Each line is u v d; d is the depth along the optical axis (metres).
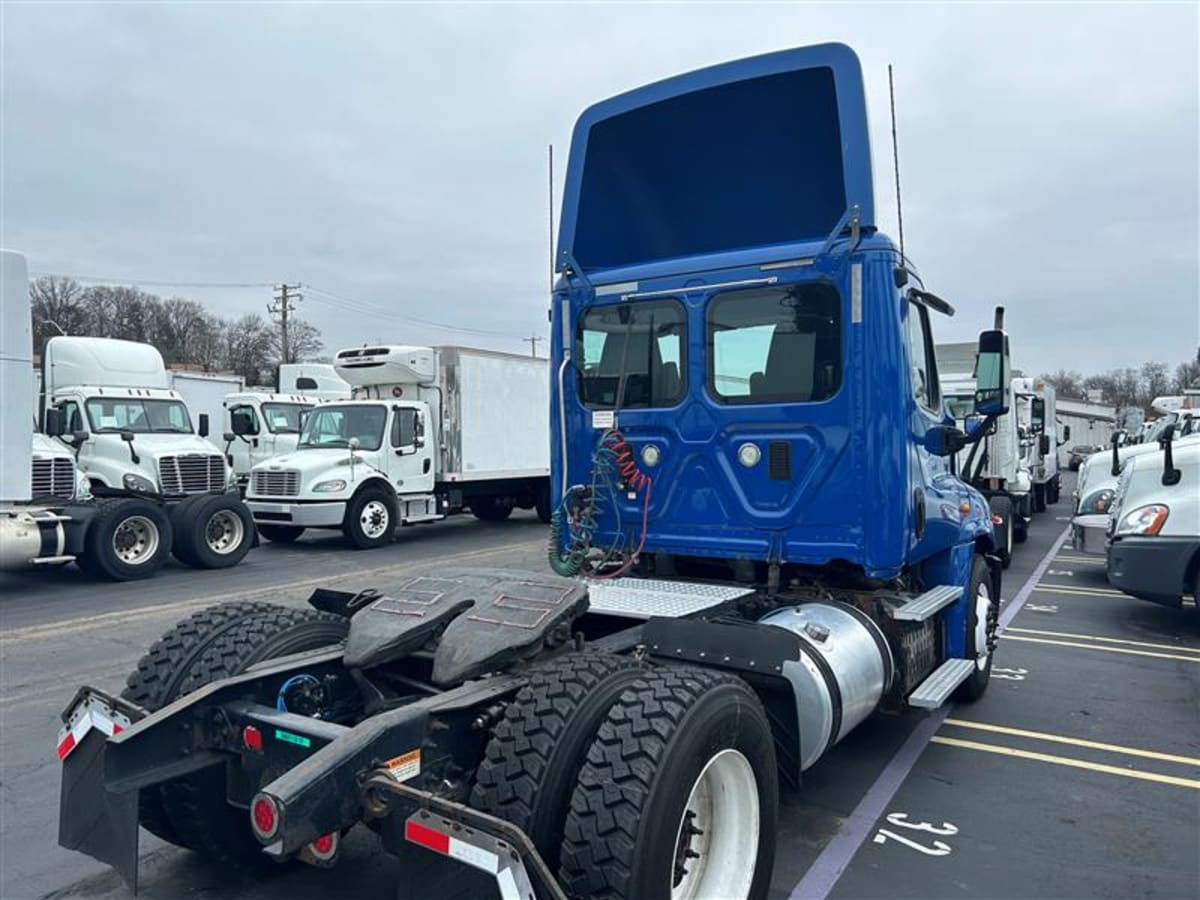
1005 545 11.86
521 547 14.73
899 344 4.22
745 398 4.53
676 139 5.04
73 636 7.90
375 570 12.04
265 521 14.48
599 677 2.78
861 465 4.20
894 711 4.52
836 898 3.36
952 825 4.04
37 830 3.97
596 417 5.00
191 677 3.27
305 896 3.42
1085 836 3.92
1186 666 6.98
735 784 2.90
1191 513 7.71
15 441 9.70
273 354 77.06
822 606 4.23
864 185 4.24
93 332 68.62
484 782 2.57
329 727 2.81
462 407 16.34
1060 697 6.12
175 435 14.20
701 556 4.66
